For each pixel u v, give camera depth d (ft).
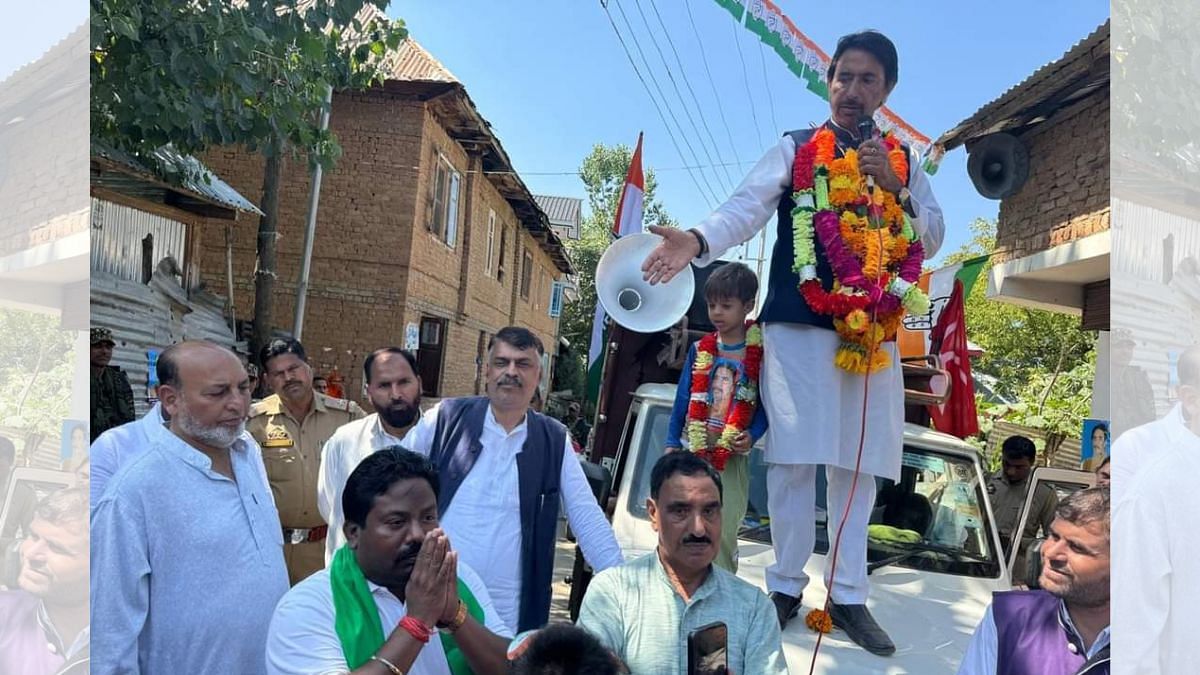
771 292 10.05
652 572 8.37
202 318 32.89
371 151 41.06
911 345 23.94
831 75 10.08
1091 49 21.01
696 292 18.31
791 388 9.77
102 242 27.78
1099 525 7.21
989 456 33.35
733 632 8.05
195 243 33.71
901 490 14.29
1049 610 7.72
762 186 9.76
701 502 8.01
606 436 18.22
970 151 28.09
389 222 41.14
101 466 9.39
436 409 10.93
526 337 10.66
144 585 8.32
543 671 6.38
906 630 10.59
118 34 15.01
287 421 14.82
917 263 9.78
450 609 7.41
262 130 19.26
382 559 7.49
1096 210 23.44
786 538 10.34
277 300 41.09
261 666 9.01
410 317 42.27
